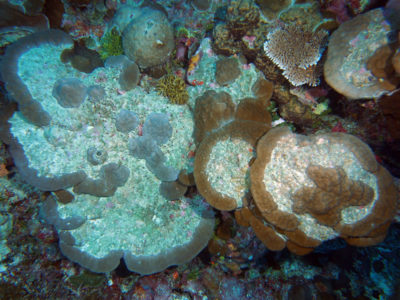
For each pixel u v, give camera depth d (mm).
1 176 760
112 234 729
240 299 788
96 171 692
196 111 694
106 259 715
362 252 693
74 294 817
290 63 596
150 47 657
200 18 749
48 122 664
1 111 671
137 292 850
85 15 772
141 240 735
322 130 651
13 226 785
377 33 511
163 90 724
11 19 681
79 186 689
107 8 779
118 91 708
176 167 717
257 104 663
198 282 837
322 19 581
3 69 638
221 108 648
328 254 746
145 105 717
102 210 726
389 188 526
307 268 757
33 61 669
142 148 692
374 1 539
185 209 769
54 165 664
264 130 627
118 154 709
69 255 712
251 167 574
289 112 662
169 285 847
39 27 728
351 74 534
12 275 763
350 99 556
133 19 687
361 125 589
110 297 844
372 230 528
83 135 684
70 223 693
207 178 626
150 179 742
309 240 566
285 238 604
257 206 561
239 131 632
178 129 722
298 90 635
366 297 664
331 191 521
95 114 687
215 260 836
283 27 598
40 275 797
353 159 527
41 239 809
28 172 648
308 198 530
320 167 528
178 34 742
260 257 795
